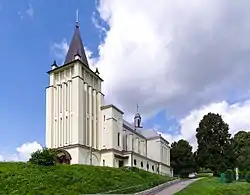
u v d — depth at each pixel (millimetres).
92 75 75875
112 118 73875
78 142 65812
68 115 69750
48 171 46844
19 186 40188
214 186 49750
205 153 82938
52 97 73500
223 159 80812
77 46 76562
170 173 106250
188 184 57375
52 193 39375
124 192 40688
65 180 44375
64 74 73438
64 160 64250
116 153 72375
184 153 111250
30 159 49750
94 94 75312
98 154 71562
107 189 44812
